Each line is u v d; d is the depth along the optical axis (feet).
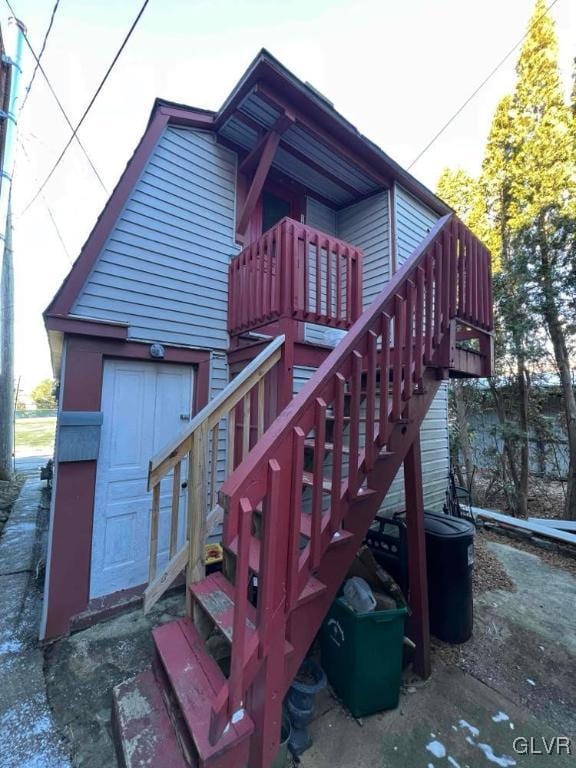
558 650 8.14
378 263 15.15
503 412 23.77
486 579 11.85
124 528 9.63
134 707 5.11
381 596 7.00
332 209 16.69
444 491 18.31
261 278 9.97
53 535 8.45
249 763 4.19
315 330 14.79
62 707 6.07
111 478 9.54
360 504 5.75
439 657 7.86
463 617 8.36
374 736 5.80
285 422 3.88
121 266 9.86
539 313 20.18
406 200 15.71
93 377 9.25
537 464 24.31
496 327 22.17
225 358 11.88
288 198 14.82
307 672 6.54
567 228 18.80
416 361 6.67
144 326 10.21
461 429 25.18
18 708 6.03
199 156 11.69
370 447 5.34
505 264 21.81
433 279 7.25
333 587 5.21
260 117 11.48
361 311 10.87
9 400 25.75
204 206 11.69
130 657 7.35
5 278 25.53
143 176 10.41
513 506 21.35
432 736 5.81
